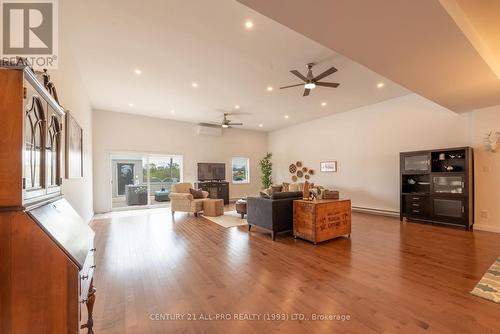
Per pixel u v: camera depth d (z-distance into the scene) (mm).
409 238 4168
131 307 2086
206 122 8812
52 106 1560
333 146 7703
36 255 1038
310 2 1724
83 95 4762
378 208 6457
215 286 2465
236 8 2639
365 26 2029
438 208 5047
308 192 4301
